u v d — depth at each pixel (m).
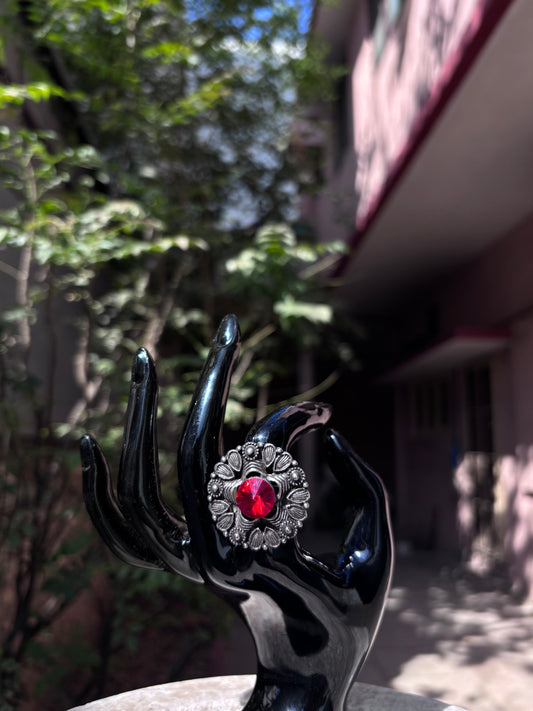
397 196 4.46
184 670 3.33
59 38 3.06
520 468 4.89
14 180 2.85
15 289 3.23
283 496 0.90
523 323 4.85
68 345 4.39
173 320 4.12
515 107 3.27
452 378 6.67
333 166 7.72
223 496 0.88
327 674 0.92
